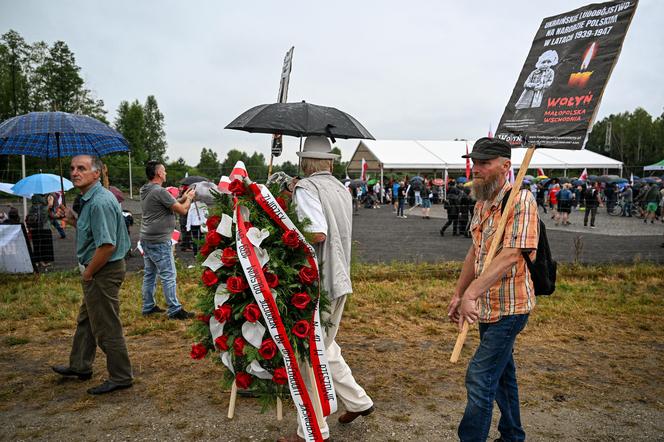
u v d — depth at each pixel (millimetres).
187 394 3822
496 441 2975
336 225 3020
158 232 5695
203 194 7766
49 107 62812
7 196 25766
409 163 33188
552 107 2965
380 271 8625
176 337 5219
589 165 33500
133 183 18562
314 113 3545
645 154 90375
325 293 2918
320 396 2779
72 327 5535
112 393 3828
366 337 5309
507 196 2639
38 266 8984
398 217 22469
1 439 3154
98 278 3719
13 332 5363
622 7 2701
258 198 2730
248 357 2645
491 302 2641
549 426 3398
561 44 2977
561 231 16578
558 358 4691
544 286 2639
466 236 14867
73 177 3633
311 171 3168
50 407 3607
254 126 3424
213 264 2781
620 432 3324
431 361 4598
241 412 3541
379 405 3688
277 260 2709
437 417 3510
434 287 7566
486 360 2615
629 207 23531
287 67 5078
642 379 4203
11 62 61719
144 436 3207
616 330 5547
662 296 7062
